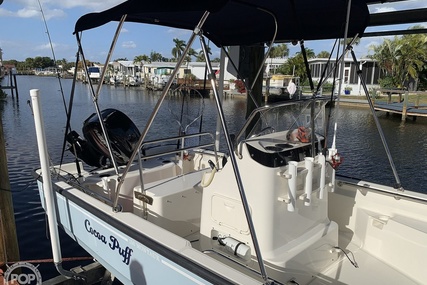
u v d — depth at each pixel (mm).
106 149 3242
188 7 1850
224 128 1856
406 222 2498
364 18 2637
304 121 2453
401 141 14289
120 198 3088
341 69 2256
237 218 2295
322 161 2324
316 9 2660
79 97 28141
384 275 2381
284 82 25609
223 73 3947
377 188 2785
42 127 2658
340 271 2414
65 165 3629
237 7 2742
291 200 2111
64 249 5031
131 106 22844
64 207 3020
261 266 1740
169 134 7746
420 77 28844
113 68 62125
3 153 2980
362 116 20938
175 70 2029
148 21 3199
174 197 2746
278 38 3494
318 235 2379
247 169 2189
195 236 2861
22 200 6680
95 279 3158
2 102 24344
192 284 1924
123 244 2381
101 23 2436
